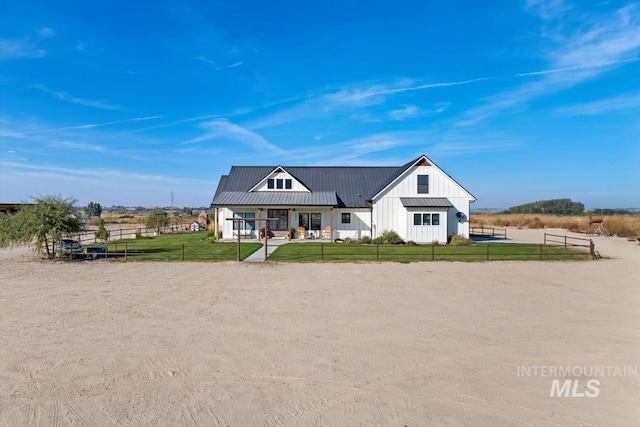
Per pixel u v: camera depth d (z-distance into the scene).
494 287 13.63
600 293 12.76
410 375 6.75
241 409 5.65
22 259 20.83
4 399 5.89
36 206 20.42
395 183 31.08
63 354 7.58
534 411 5.63
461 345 8.10
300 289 13.27
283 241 30.23
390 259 20.14
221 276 15.67
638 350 7.85
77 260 20.27
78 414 5.50
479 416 5.50
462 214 30.72
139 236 35.81
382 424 5.30
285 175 33.78
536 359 7.42
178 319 9.84
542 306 11.11
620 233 40.91
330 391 6.19
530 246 27.42
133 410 5.61
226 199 32.09
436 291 12.99
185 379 6.57
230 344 8.12
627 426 5.26
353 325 9.35
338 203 32.53
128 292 12.86
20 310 10.69
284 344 8.12
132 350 7.79
